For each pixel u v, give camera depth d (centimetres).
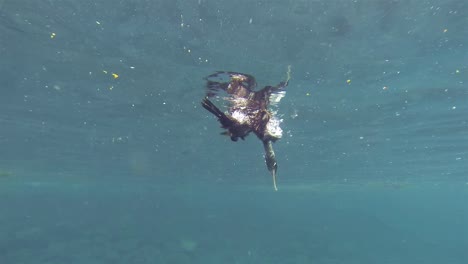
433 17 784
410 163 2750
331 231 5075
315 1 735
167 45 958
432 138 1927
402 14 776
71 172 3956
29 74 1223
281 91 1198
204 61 1023
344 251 3394
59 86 1332
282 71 1054
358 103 1373
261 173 3519
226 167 3234
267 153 339
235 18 805
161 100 1437
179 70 1112
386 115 1532
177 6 771
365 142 2058
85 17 840
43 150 2623
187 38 911
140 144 2336
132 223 4169
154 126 1867
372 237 4894
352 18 796
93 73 1195
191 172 3731
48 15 842
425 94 1265
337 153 2395
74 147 2492
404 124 1670
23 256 2216
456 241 5538
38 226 3500
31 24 888
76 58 1084
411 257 3562
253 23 822
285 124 1661
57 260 2178
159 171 3744
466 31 830
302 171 3319
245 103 653
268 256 2805
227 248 2984
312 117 1552
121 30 894
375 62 1016
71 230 3369
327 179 3991
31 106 1588
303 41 898
